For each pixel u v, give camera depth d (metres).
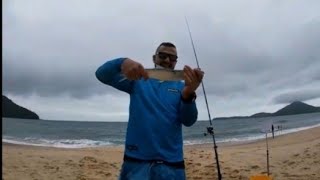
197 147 18.33
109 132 55.25
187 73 2.64
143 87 2.84
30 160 9.22
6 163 8.60
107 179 7.86
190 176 8.21
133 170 2.68
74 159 9.91
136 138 2.73
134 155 2.71
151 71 2.62
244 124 78.56
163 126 2.71
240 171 8.55
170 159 2.71
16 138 28.27
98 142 28.19
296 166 8.63
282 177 7.70
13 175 7.58
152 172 2.65
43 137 34.09
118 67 2.74
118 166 9.44
